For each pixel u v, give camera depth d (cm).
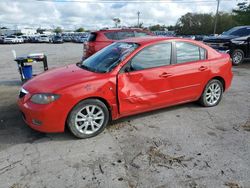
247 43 1073
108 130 405
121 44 455
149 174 290
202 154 332
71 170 298
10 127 418
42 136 385
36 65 1192
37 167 304
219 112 485
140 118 453
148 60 415
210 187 268
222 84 521
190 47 464
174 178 283
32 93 360
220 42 1056
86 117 372
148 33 1007
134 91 400
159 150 343
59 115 350
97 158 324
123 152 338
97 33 935
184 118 454
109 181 278
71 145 357
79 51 2208
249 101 556
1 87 704
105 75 379
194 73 463
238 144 359
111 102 384
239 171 295
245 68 1009
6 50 2391
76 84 357
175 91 448
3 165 309
